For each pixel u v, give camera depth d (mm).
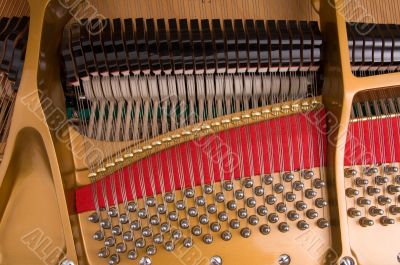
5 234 544
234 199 553
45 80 519
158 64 546
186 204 553
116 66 542
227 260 549
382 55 562
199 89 572
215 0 600
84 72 542
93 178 556
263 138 563
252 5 603
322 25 570
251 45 549
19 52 524
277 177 562
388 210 562
